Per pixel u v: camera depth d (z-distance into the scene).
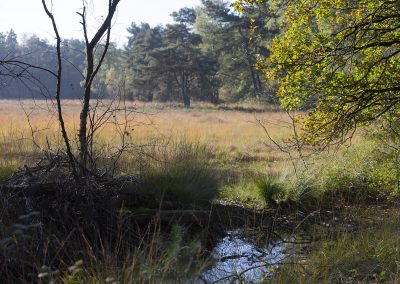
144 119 23.39
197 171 8.84
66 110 23.84
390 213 7.51
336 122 7.63
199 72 57.44
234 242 6.75
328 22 8.16
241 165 12.92
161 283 4.23
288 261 5.40
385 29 7.34
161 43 61.03
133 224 6.75
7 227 5.43
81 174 6.69
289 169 9.79
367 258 5.69
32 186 6.50
